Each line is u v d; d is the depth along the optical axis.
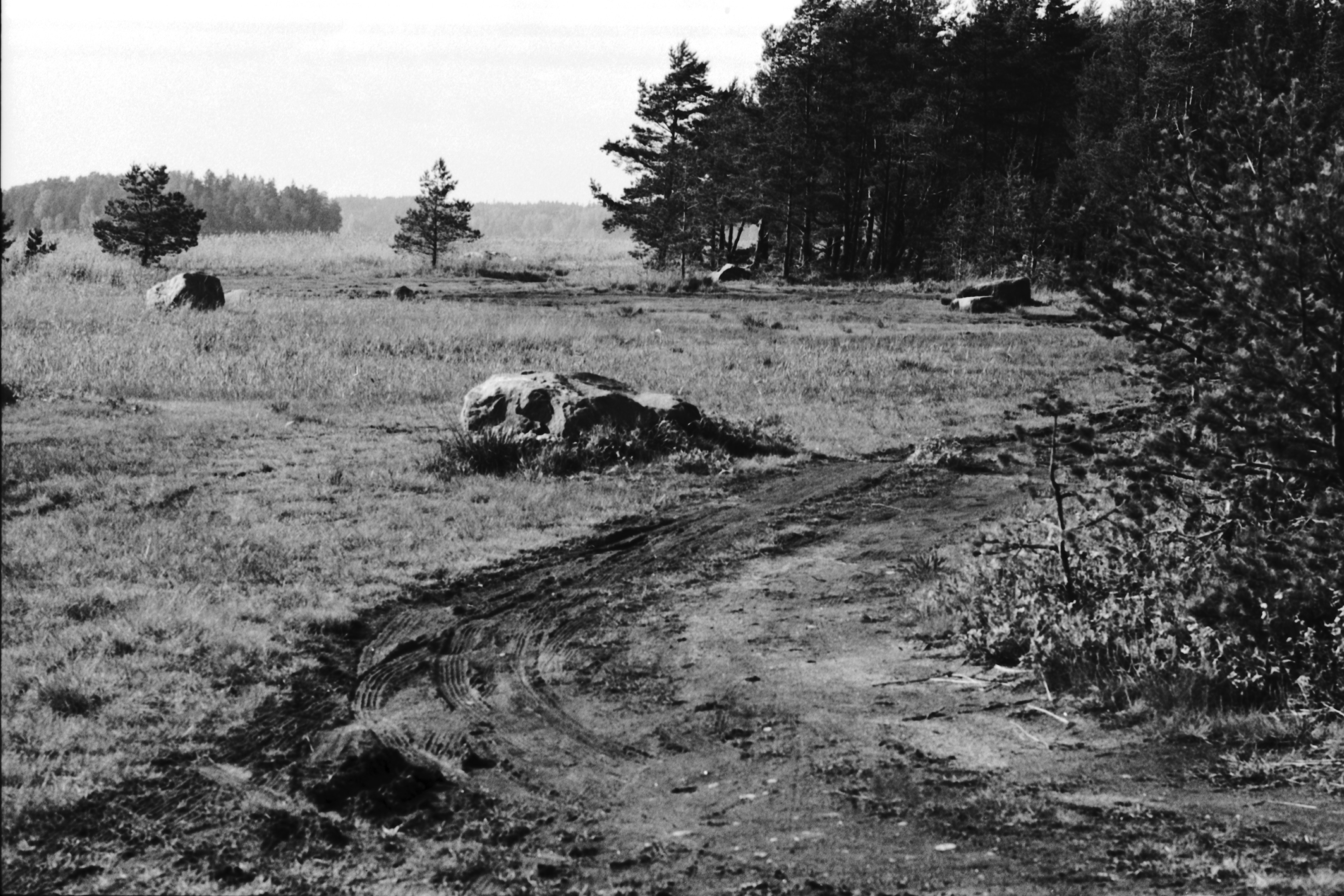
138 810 6.81
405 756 7.94
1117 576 10.62
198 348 27.23
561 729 8.61
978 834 6.79
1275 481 9.05
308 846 6.55
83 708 8.09
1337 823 6.76
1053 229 55.59
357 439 18.42
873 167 69.06
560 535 13.95
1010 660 10.05
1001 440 21.16
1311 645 8.78
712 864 6.41
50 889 5.93
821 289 55.59
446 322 34.59
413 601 11.31
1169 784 7.52
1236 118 9.45
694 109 71.81
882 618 11.35
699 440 19.03
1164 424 9.80
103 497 14.00
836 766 7.88
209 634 9.59
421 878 6.21
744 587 12.44
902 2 74.38
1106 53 74.31
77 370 23.03
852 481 17.72
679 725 8.71
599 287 53.03
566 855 6.55
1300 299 8.57
